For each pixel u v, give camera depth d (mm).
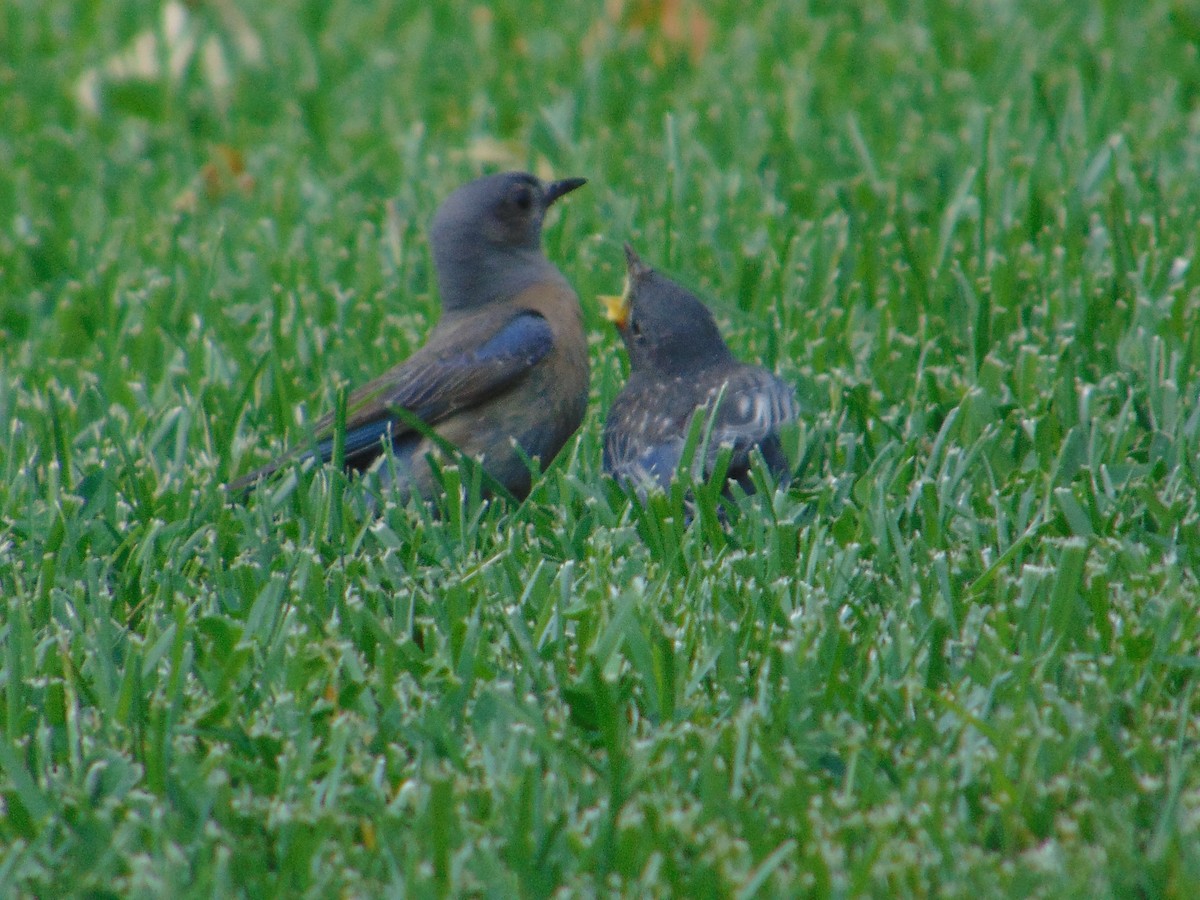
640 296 10359
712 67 19078
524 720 7254
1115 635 7867
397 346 12648
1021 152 15656
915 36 19109
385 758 7230
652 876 6262
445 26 21266
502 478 10711
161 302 13570
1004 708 7375
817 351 11828
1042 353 11641
